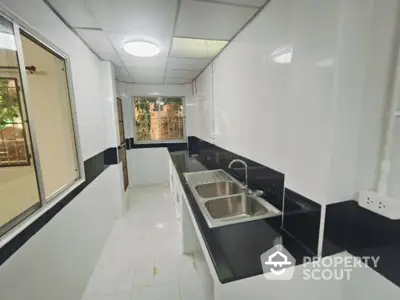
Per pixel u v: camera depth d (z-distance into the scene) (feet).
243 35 5.51
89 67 6.95
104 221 7.65
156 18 4.95
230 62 6.57
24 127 3.67
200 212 4.47
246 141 5.70
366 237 2.89
